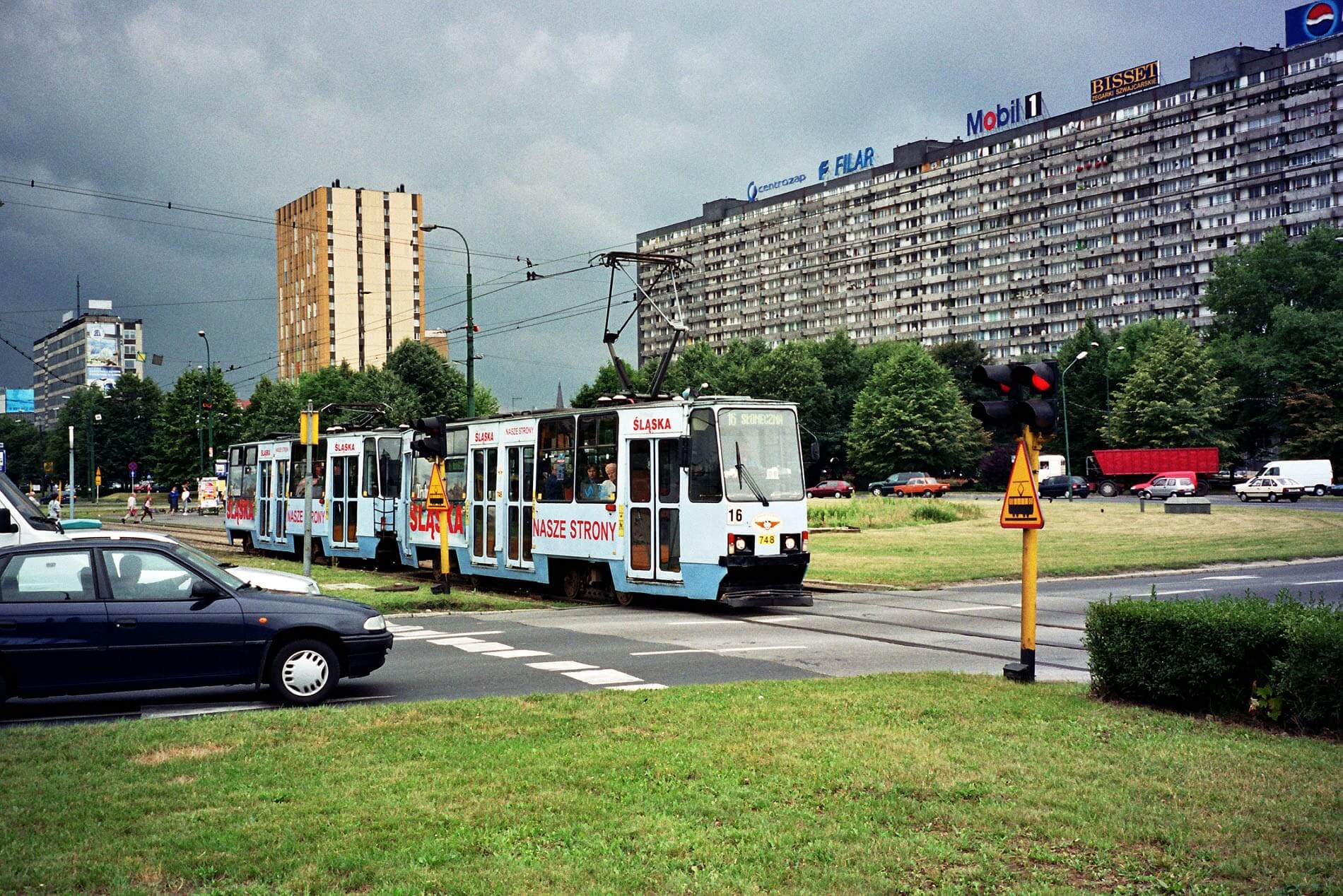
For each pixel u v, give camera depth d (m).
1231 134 117.25
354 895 5.21
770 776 7.18
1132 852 5.70
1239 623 8.67
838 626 16.69
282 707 10.20
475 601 19.67
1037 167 135.50
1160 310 123.56
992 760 7.54
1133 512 52.00
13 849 5.80
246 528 34.69
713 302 180.75
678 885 5.21
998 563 28.28
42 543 10.03
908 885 5.25
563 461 21.25
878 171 155.00
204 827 6.17
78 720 9.73
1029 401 10.77
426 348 89.19
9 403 122.12
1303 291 87.06
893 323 153.12
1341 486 70.88
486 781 7.13
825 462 102.44
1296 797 6.50
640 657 13.23
